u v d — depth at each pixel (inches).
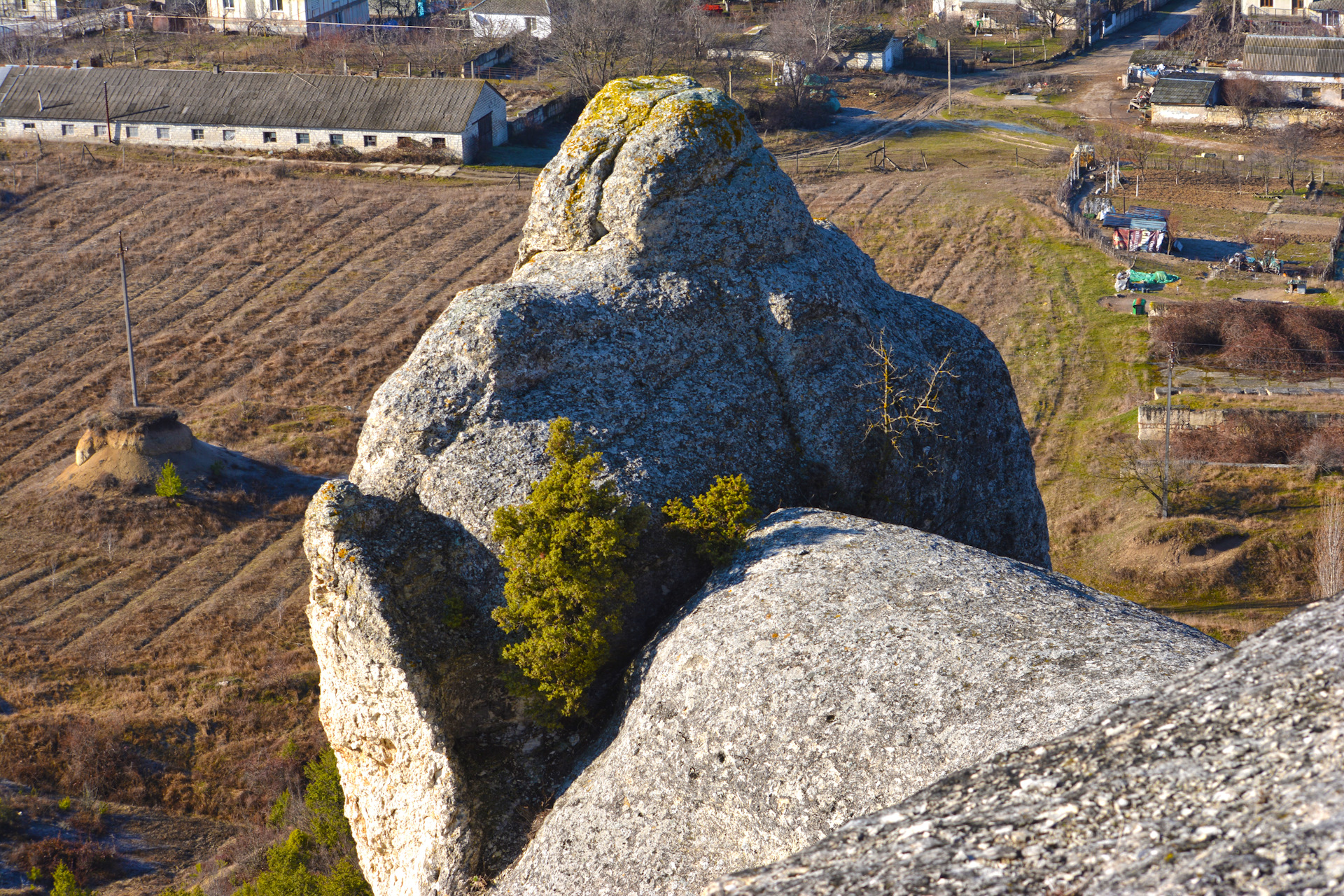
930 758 631.2
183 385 2726.4
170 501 2272.4
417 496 866.8
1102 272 3157.0
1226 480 2319.1
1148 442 2449.6
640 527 816.9
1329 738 419.5
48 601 2042.3
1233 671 485.4
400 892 856.3
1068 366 2751.0
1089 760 474.0
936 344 1096.8
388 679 819.4
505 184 3757.4
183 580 2102.6
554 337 900.6
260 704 1809.8
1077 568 2172.7
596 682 842.8
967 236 3380.9
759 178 1002.1
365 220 3476.9
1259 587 2090.3
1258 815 403.2
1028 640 677.3
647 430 892.6
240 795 1664.6
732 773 697.6
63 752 1712.6
